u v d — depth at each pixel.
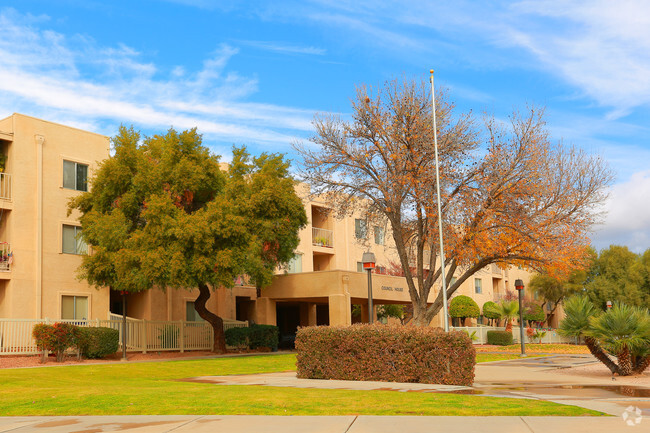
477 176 26.08
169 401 10.91
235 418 9.19
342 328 15.97
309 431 8.05
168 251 23.94
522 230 25.11
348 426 8.38
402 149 26.69
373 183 27.50
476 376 17.62
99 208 26.31
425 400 10.80
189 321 30.95
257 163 29.48
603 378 16.95
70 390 12.88
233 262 24.59
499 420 8.77
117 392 12.39
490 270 59.34
